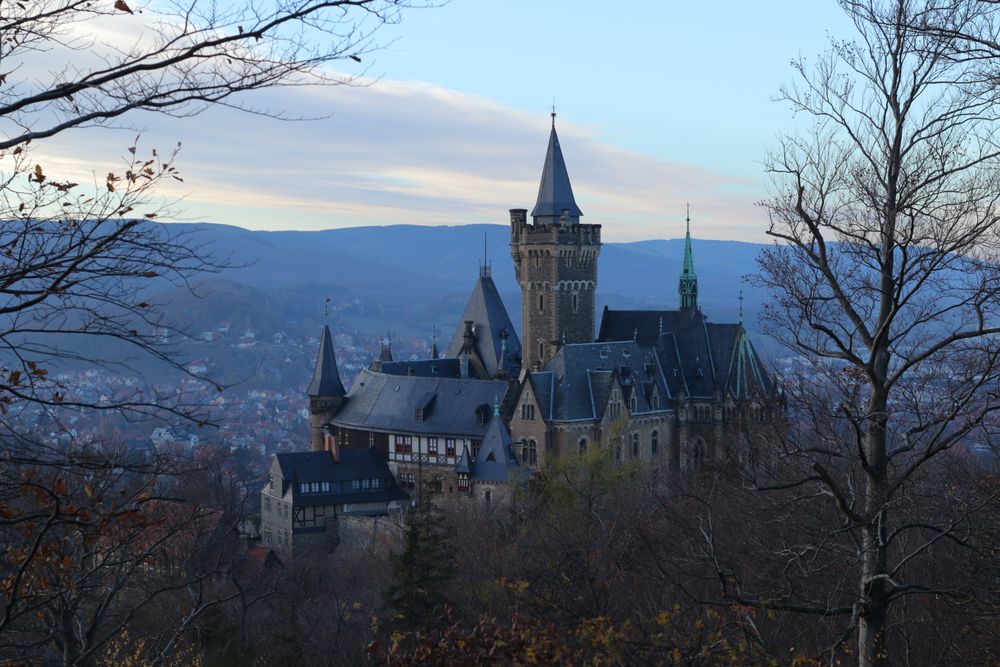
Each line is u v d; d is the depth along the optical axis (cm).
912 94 2367
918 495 2866
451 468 15175
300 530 14688
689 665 2555
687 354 16375
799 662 2527
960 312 2494
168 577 4197
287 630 5738
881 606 2431
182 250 1695
